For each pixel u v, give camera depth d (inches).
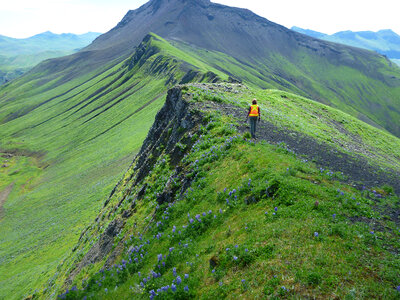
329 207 430.9
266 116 1259.8
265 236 393.7
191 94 1270.9
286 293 294.7
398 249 338.0
